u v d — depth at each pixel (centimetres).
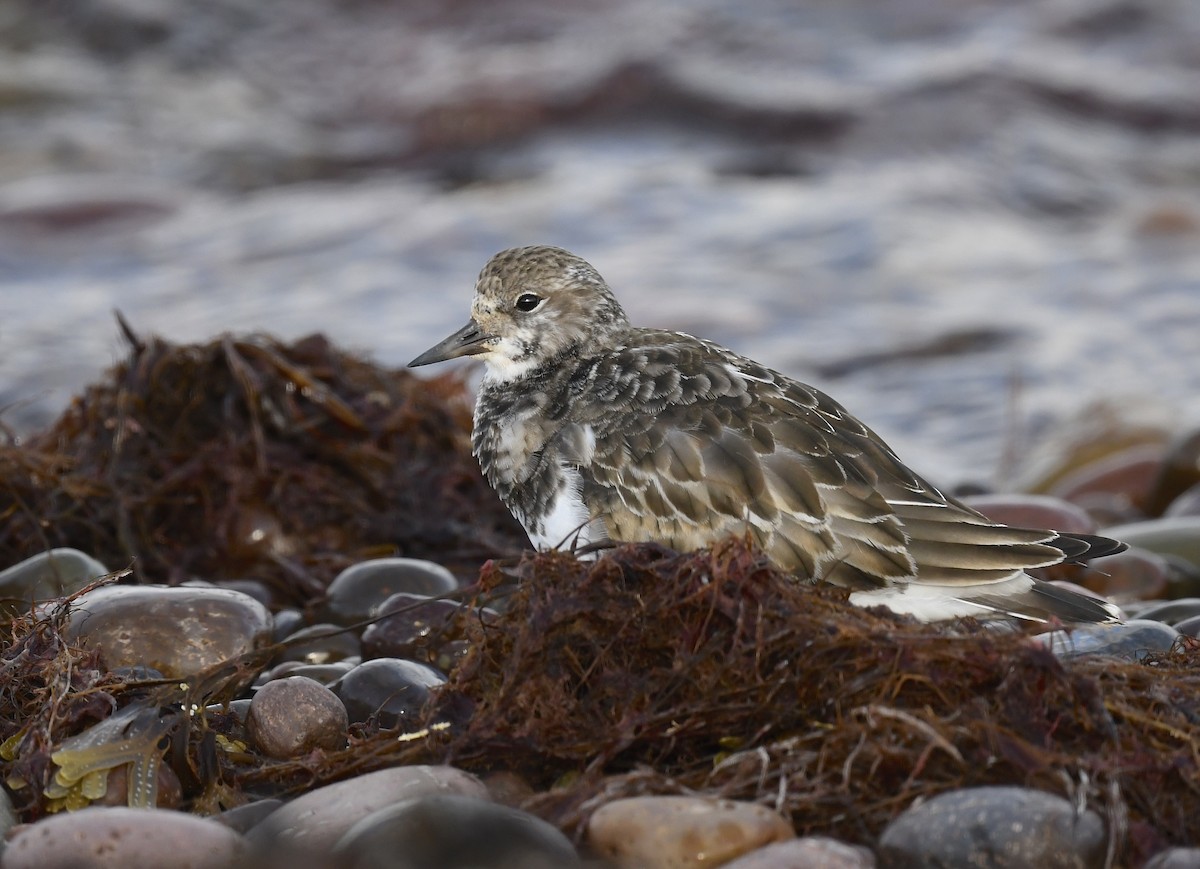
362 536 1138
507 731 680
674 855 593
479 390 984
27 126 2748
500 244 2242
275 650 781
